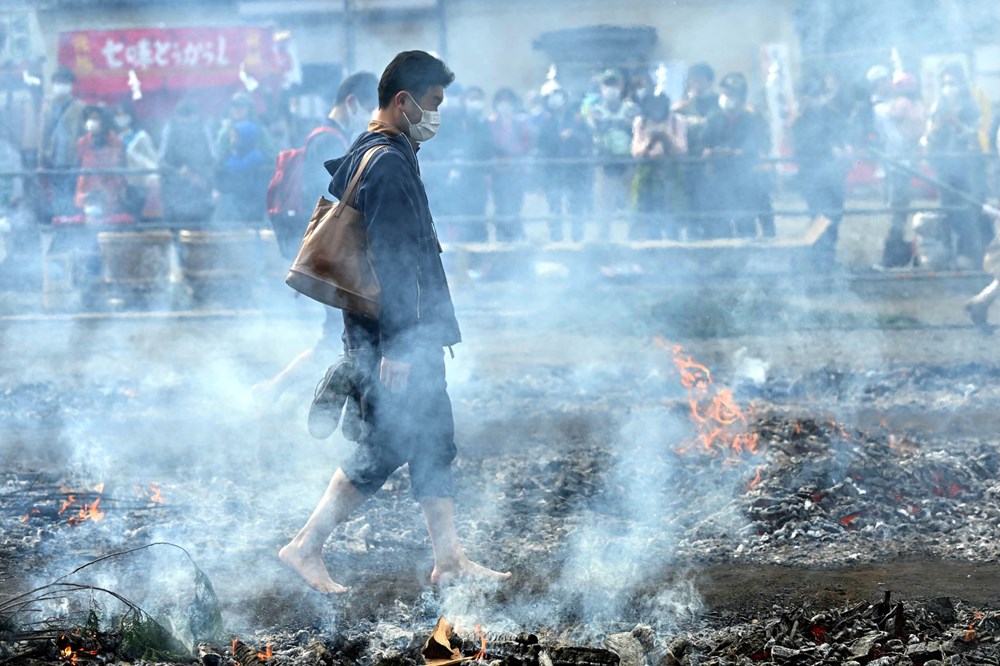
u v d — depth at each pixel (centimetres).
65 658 1256
